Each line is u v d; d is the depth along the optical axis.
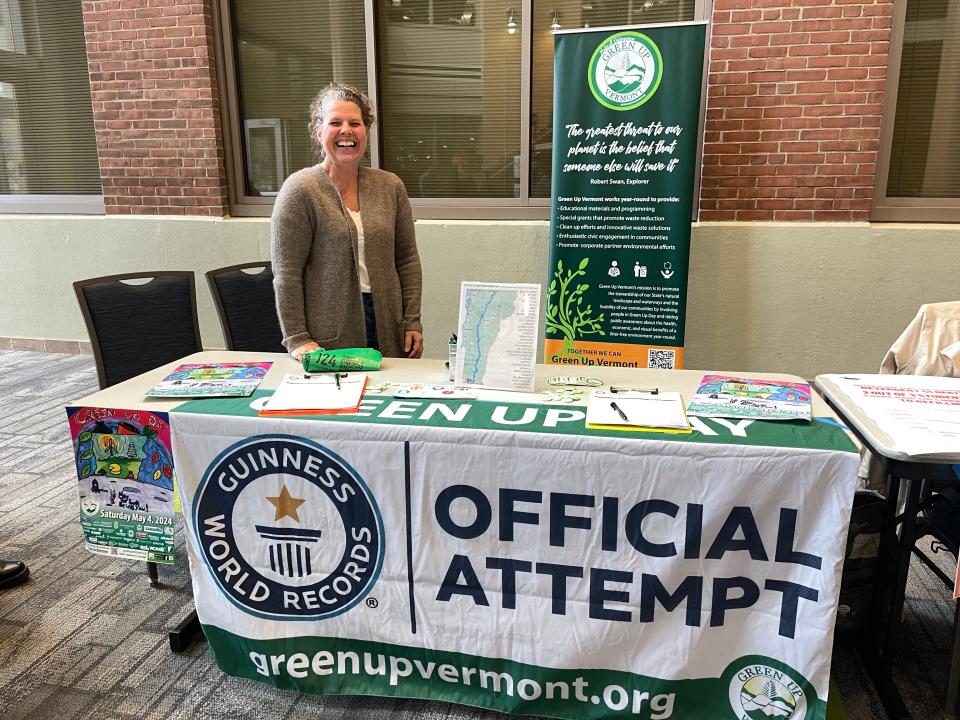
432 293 4.35
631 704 1.49
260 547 1.62
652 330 3.64
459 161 4.30
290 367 2.01
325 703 1.65
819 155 3.67
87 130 4.77
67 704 1.65
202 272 4.61
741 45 3.62
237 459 1.57
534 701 1.54
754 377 1.85
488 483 1.45
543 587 1.48
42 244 4.82
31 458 3.14
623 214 3.54
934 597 2.07
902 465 1.36
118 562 2.29
